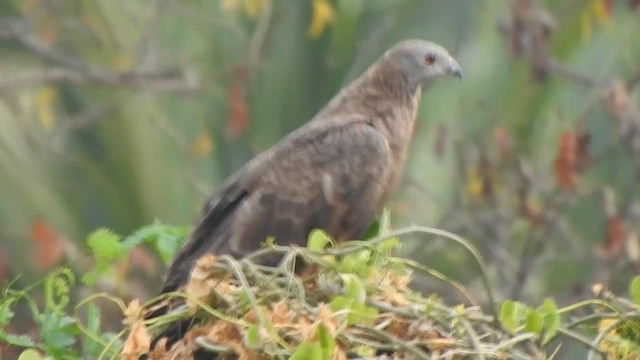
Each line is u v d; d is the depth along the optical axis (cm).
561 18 1570
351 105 1021
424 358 602
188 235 937
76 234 1546
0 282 1391
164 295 629
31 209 1527
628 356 629
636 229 1396
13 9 1647
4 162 1536
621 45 1591
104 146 1579
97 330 696
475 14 1630
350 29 1583
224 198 958
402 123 1029
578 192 1381
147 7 1616
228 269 623
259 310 597
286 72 1578
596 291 647
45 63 1669
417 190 1559
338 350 584
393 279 637
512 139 1492
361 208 973
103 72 1459
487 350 601
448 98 1599
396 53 1040
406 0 1620
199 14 1505
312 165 969
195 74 1544
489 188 1402
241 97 1462
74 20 1592
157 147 1579
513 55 1371
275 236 947
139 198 1565
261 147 1573
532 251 1415
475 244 1450
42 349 695
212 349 609
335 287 639
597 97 1454
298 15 1580
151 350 655
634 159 1387
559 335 642
